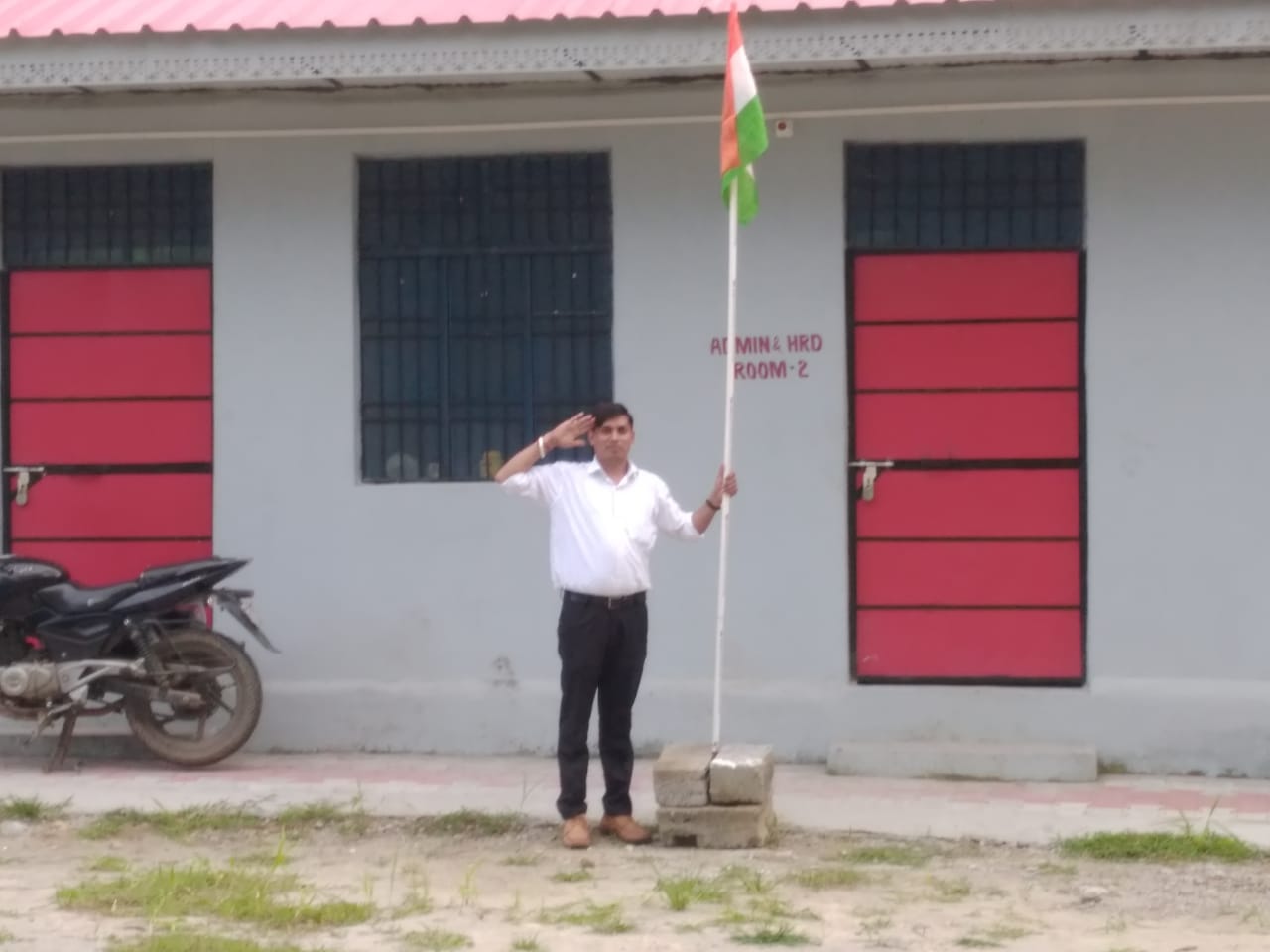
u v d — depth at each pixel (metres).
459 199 9.44
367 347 9.50
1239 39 7.94
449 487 9.33
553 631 9.27
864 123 9.05
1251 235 8.81
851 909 6.65
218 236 9.45
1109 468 8.92
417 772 8.95
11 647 8.98
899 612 9.15
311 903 6.69
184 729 9.34
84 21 8.88
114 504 9.62
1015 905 6.74
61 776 8.84
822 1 8.30
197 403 9.58
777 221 9.11
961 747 8.83
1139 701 8.88
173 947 6.02
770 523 9.12
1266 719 8.79
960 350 9.10
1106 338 8.92
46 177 9.67
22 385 9.70
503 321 9.43
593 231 9.34
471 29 8.41
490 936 6.30
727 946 6.18
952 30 8.14
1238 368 8.84
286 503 9.43
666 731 9.18
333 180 9.39
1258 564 8.82
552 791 8.51
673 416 9.20
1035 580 9.05
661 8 8.41
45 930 6.34
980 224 9.08
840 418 9.08
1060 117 8.93
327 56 8.53
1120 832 7.68
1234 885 7.06
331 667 9.41
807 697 9.08
